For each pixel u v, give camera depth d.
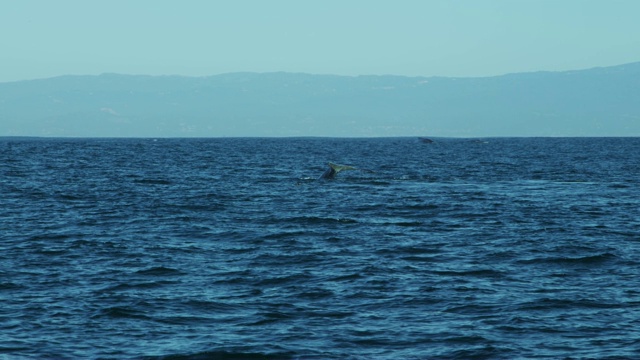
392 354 39.78
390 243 68.31
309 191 114.19
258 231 75.00
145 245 67.38
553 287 52.06
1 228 76.62
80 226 78.31
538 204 97.69
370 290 51.34
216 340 41.69
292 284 53.00
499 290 51.31
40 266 58.41
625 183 132.88
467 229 76.62
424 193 111.75
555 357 39.16
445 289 51.56
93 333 42.75
